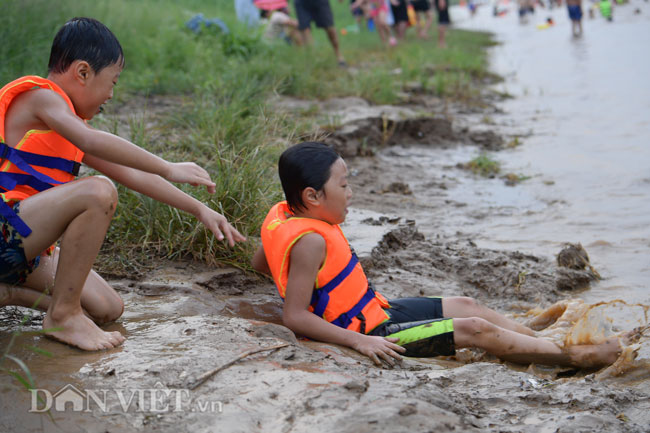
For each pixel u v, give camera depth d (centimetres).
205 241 496
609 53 2073
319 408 282
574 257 561
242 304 444
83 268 342
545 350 391
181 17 1591
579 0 2703
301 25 1512
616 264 576
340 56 1525
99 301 375
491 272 550
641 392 356
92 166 390
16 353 332
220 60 1232
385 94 1216
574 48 2308
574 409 315
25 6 1041
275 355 337
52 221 335
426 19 2559
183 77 1099
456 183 833
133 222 505
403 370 359
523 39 2858
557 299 514
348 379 312
